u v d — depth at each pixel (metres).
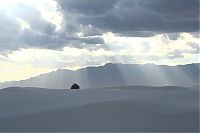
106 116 26.39
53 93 41.44
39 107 32.31
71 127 24.52
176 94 34.56
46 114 28.25
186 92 36.03
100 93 40.31
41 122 26.33
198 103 29.88
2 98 37.78
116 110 27.61
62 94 40.12
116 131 23.19
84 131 23.59
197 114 26.25
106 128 23.89
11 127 25.75
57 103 33.84
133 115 26.34
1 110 31.84
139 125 24.23
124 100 31.05
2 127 25.86
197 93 35.06
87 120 25.83
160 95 34.25
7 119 27.89
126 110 27.55
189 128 23.42
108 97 35.75
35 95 39.41
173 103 29.89
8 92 43.09
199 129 23.20
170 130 23.16
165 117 25.72
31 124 26.08
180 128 23.45
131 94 37.41
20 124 26.30
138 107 28.31
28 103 34.69
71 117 26.83
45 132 23.95
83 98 36.16
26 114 29.17
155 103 29.70
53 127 24.95
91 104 29.92
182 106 28.72
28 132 24.19
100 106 28.98
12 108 32.56
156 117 25.77
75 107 29.44
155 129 23.41
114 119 25.64
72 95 38.94
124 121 25.16
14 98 37.72
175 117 25.66
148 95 34.72
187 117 25.59
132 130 23.36
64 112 28.22
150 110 27.44
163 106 28.67
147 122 24.78
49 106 32.41
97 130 23.64
